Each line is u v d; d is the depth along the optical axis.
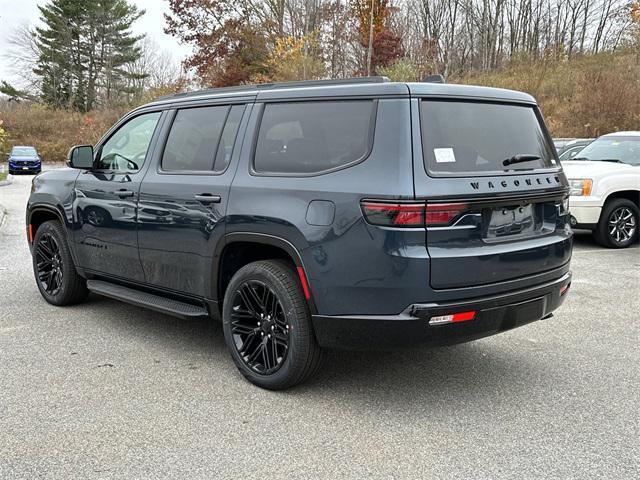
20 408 3.54
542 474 2.85
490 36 36.31
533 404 3.64
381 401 3.68
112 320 5.35
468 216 3.30
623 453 3.05
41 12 58.47
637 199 9.13
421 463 2.95
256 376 3.85
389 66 25.86
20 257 8.31
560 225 3.96
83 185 5.20
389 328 3.25
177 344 4.72
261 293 3.83
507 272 3.46
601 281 6.89
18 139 42.28
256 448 3.09
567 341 4.83
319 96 3.71
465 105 3.57
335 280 3.37
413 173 3.20
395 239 3.17
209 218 4.03
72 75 58.41
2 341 4.75
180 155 4.45
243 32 33.38
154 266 4.57
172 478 2.80
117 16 59.09
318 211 3.44
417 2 35.75
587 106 19.67
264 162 3.86
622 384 3.96
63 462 2.94
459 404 3.64
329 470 2.88
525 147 3.83
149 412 3.50
